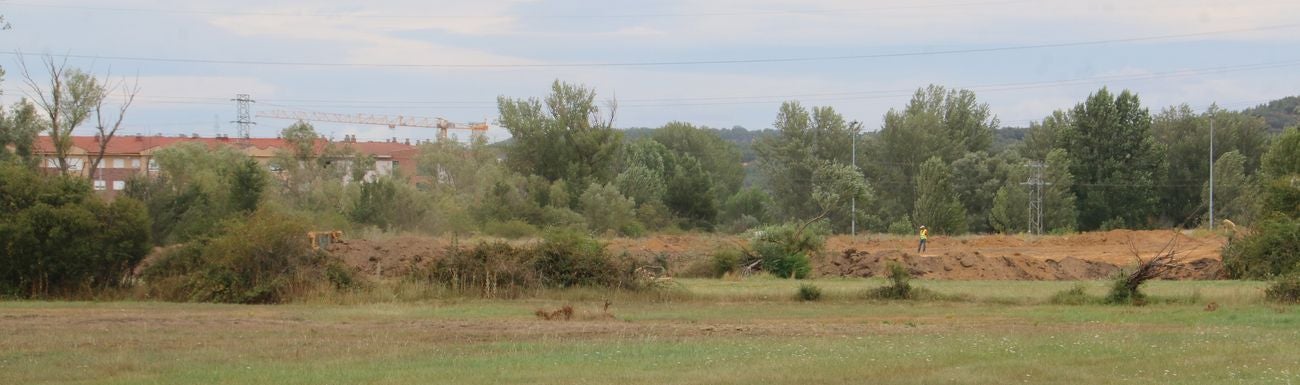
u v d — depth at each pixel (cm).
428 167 9594
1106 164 10275
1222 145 10975
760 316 2862
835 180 6650
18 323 2520
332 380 1566
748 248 4825
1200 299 3219
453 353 1912
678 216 10281
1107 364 1689
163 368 1719
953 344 2012
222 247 3316
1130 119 10375
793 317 2841
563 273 3531
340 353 1916
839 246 6538
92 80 6481
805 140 10744
